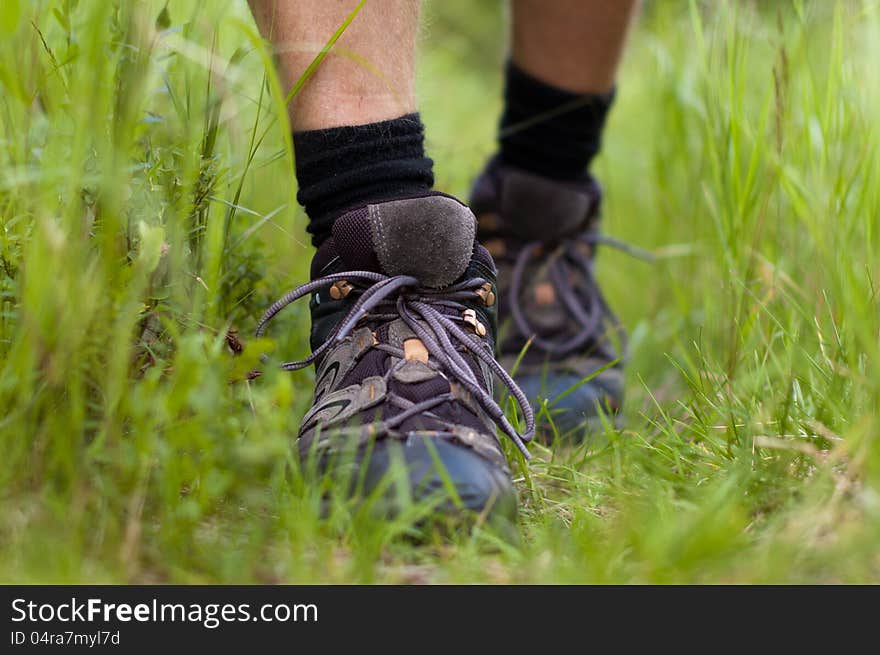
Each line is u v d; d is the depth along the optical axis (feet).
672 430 7.67
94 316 5.94
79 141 5.81
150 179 6.68
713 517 5.74
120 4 6.45
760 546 5.78
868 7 8.70
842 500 6.11
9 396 5.77
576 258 10.12
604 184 15.60
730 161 9.65
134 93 6.16
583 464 7.79
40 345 5.67
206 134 7.14
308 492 6.14
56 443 5.67
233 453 5.88
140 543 5.63
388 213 6.83
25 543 5.36
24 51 6.59
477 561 5.76
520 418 8.75
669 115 12.18
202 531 6.00
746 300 9.11
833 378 7.36
